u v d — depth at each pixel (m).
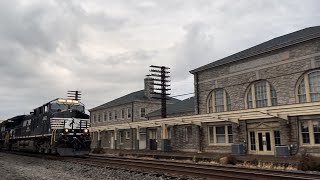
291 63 23.11
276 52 24.28
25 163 20.62
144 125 34.03
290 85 23.08
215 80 29.69
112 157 24.83
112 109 48.75
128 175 13.47
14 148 34.78
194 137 31.36
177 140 34.00
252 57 26.11
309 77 22.25
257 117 22.92
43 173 14.78
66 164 18.88
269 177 11.14
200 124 28.81
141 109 44.19
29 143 29.94
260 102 25.59
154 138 39.53
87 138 25.17
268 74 24.75
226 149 27.77
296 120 22.33
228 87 28.23
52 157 24.09
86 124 25.62
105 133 49.81
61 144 23.86
